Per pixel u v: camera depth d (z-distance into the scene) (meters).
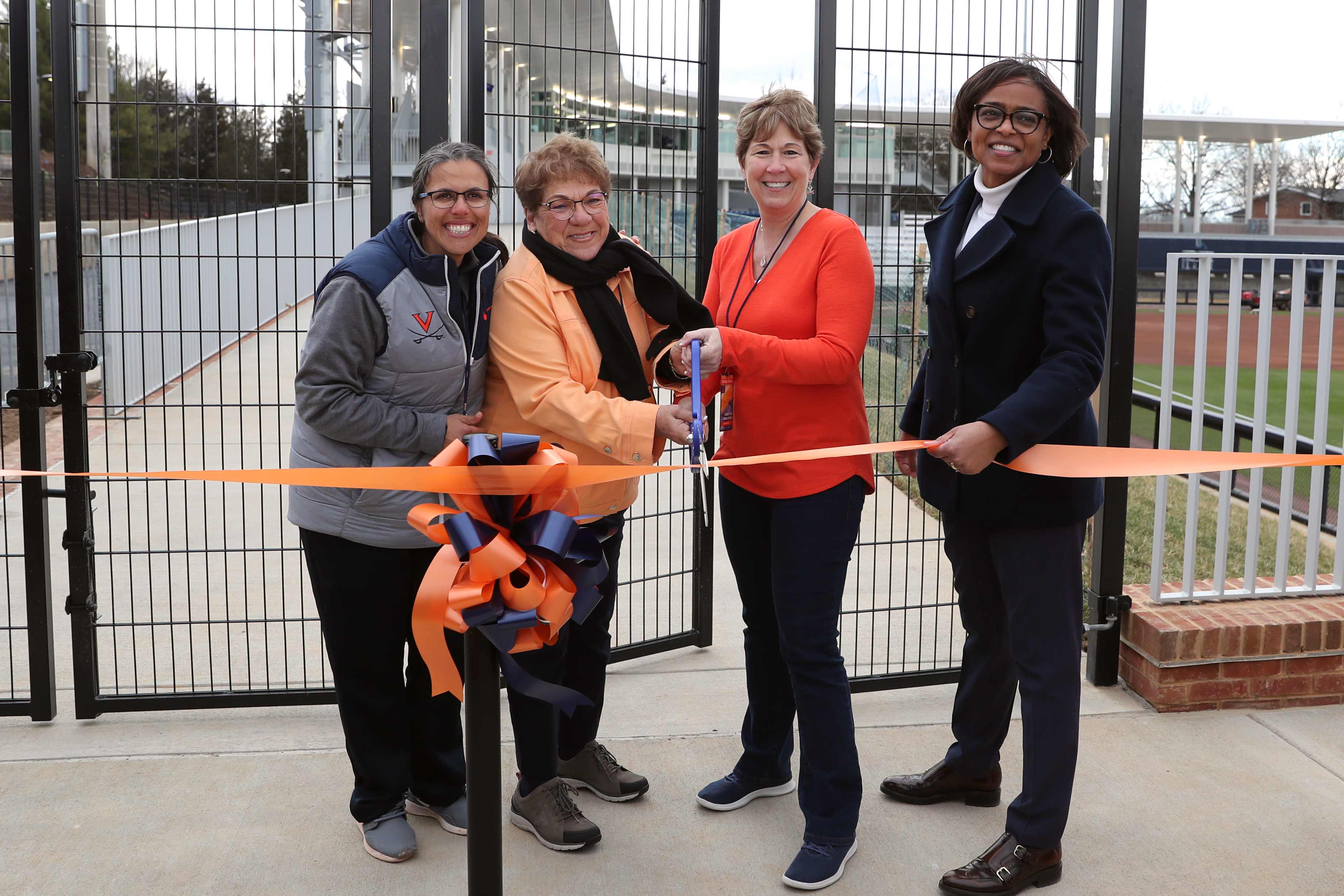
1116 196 3.14
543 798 2.49
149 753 2.93
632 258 2.31
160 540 4.80
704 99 3.35
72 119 2.86
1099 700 3.30
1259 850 2.47
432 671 1.67
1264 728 3.12
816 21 3.14
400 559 2.32
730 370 2.30
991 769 2.68
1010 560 2.30
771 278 2.42
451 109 5.75
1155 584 3.41
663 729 3.12
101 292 2.92
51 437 6.35
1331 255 3.36
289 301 5.17
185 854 2.43
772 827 2.58
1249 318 25.59
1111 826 2.58
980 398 2.30
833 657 2.38
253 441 6.30
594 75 3.26
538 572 1.62
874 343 3.34
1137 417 10.70
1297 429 3.46
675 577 4.63
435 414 2.24
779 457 1.95
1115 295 3.18
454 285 2.22
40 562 3.01
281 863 2.41
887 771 2.87
